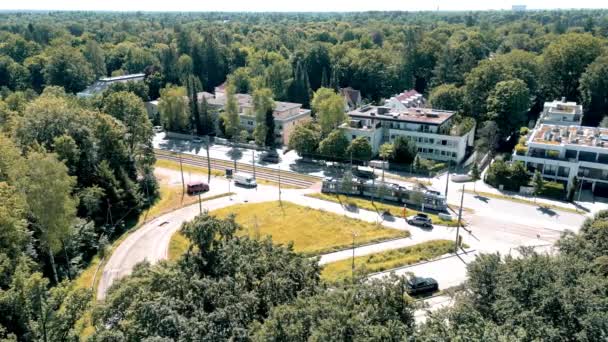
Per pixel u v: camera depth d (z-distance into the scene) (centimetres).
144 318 3098
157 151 11675
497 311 3456
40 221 5312
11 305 3534
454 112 11188
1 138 6375
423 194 8012
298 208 8125
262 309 3556
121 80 15775
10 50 18950
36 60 17150
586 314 3222
